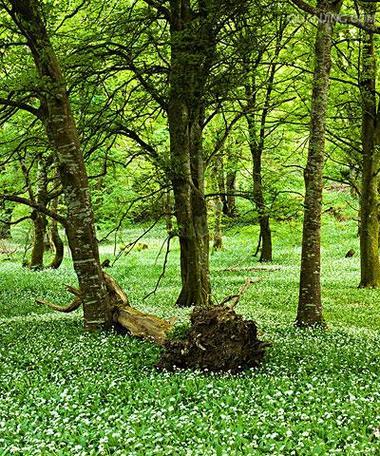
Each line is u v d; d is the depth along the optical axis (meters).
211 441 8.47
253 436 8.69
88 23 23.06
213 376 12.30
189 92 21.08
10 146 23.72
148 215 24.98
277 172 33.16
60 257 40.81
